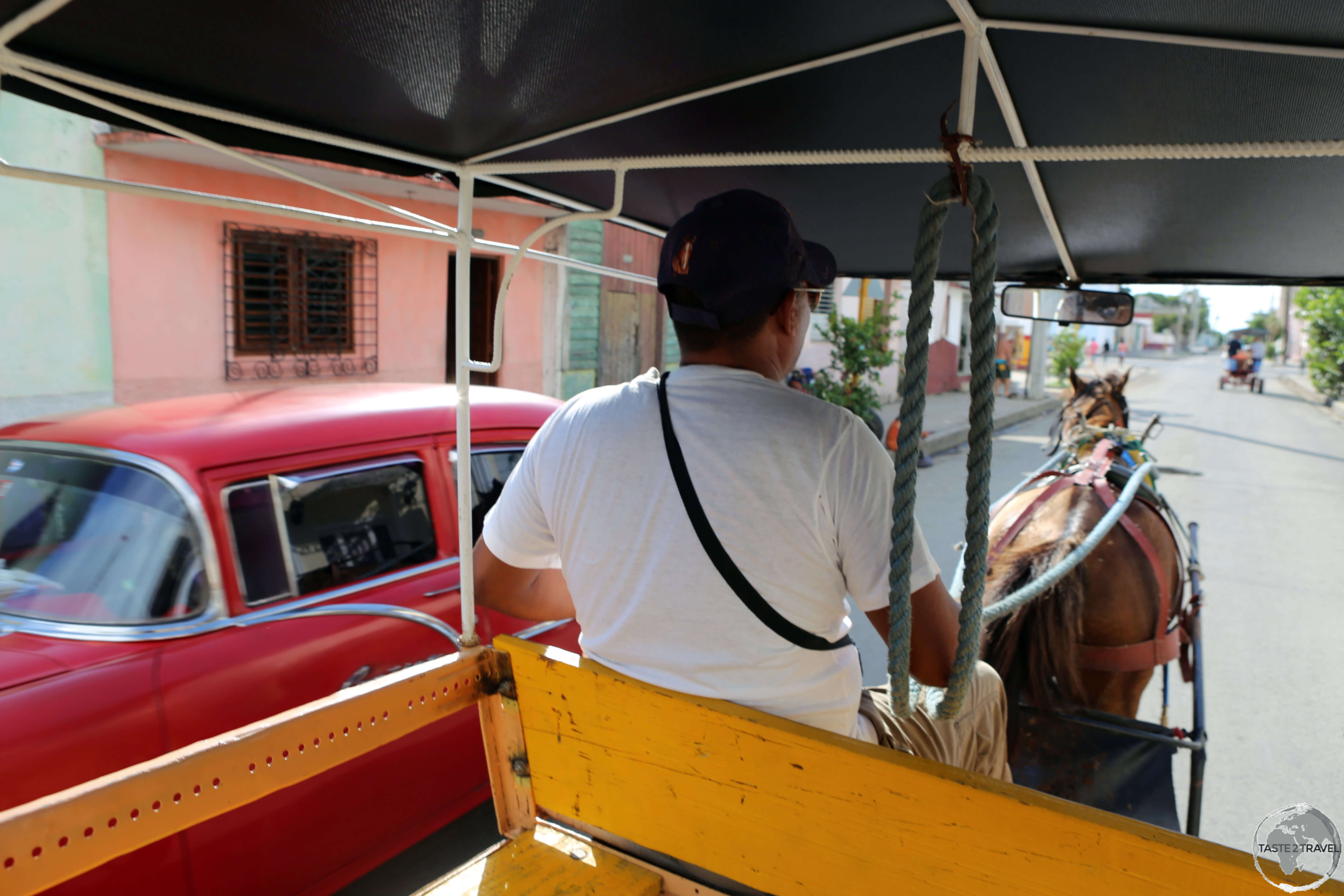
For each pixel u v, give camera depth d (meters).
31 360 6.28
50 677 2.11
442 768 2.88
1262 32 1.30
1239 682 4.96
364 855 2.65
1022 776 2.87
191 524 2.42
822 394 11.92
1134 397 25.11
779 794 1.42
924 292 1.35
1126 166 2.01
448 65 1.64
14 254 6.11
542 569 1.80
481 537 1.79
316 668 2.52
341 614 2.63
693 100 1.83
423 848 3.04
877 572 1.42
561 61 1.62
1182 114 1.67
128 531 2.42
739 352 1.49
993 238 1.32
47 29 1.46
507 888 1.54
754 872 1.48
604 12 1.43
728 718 1.43
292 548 2.63
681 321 1.51
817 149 2.13
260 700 2.38
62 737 2.02
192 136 1.93
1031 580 2.95
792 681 1.44
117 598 2.34
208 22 1.45
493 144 2.04
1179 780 3.93
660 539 1.43
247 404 2.97
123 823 1.21
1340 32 1.25
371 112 1.86
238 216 7.33
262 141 2.04
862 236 2.99
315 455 2.74
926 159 1.57
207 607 2.40
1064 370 30.11
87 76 1.62
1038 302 3.03
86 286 6.49
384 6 1.40
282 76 1.67
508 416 3.43
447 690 1.70
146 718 2.16
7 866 1.09
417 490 3.02
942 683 1.53
